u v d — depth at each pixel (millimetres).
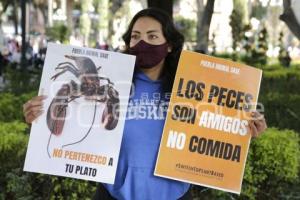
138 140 2799
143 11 2857
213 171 2836
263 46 23500
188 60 2844
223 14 41750
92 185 4273
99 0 43250
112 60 2818
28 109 2781
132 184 2801
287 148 4488
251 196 4469
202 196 4457
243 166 2854
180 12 45188
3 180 4465
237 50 25938
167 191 2826
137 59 2822
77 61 2812
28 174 4336
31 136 2779
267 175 4535
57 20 45312
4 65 21516
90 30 47250
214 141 2840
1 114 7391
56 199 4293
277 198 4629
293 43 42938
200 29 19109
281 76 18609
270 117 8555
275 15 38875
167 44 2850
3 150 4434
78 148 2797
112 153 2799
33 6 44250
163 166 2795
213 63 2844
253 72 2867
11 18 44750
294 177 4547
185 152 2816
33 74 17609
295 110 8945
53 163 2789
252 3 37188
